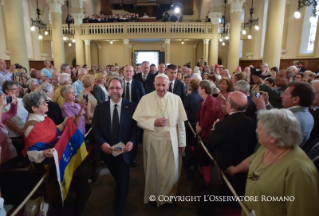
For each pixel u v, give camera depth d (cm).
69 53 1596
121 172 221
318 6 891
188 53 1605
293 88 179
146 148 235
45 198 175
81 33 1329
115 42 1557
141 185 290
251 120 183
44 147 182
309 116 179
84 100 242
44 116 206
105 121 226
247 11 1459
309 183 107
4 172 182
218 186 176
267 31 654
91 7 1694
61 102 327
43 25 1232
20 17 682
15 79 517
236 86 260
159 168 230
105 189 282
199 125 285
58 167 174
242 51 1549
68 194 206
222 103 277
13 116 240
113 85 221
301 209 106
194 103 332
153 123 216
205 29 1324
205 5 1656
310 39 963
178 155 244
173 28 1331
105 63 1611
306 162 111
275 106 306
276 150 125
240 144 181
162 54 1333
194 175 260
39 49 1442
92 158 297
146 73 437
